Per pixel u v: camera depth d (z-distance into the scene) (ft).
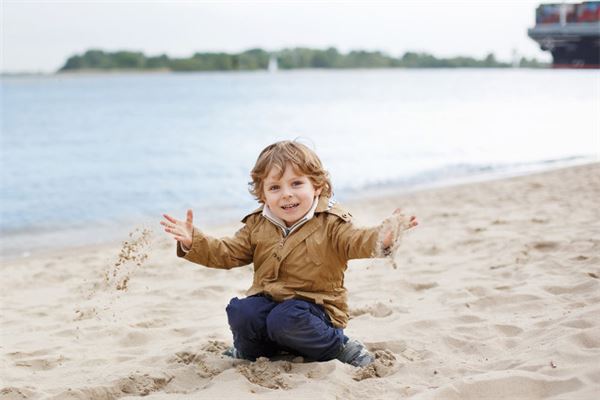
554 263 17.57
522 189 34.17
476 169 47.98
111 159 60.29
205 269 20.58
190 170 51.88
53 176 49.80
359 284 17.80
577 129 77.10
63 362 12.86
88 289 19.04
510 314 13.89
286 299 11.37
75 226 31.91
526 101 142.31
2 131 92.58
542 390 9.42
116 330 14.69
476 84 270.26
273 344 11.69
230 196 39.60
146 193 41.34
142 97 205.26
